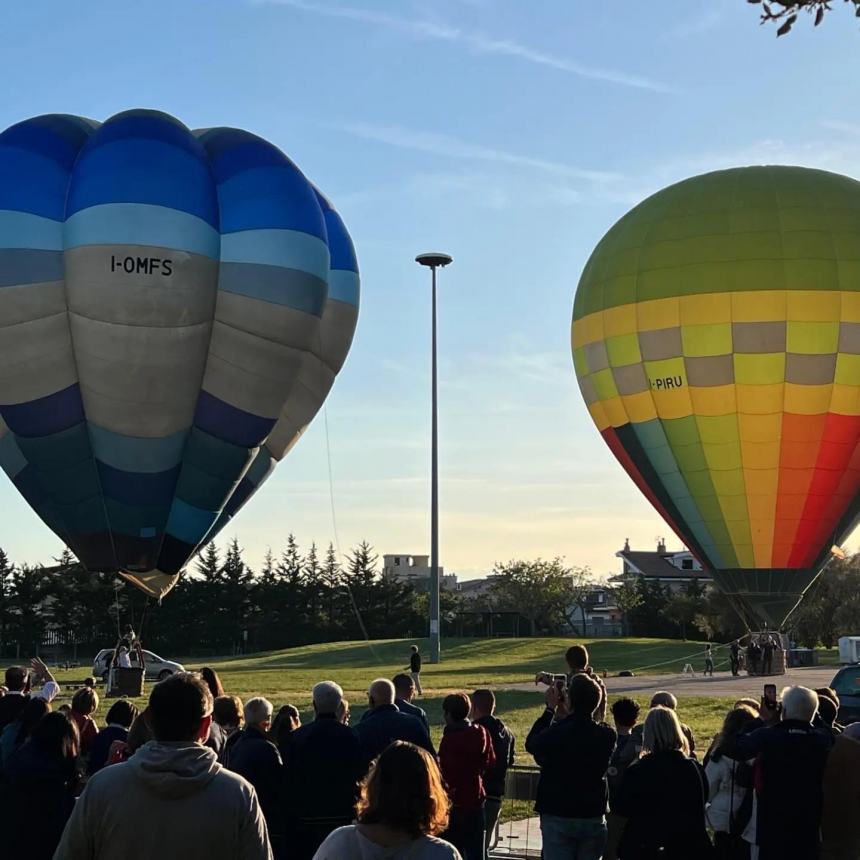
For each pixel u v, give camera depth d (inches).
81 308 684.7
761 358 1071.0
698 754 588.4
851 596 2480.3
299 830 281.7
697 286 1086.4
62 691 1119.0
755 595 1122.7
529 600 3378.4
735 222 1101.1
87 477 723.4
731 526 1112.8
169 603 3014.3
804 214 1095.6
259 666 1733.5
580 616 4084.6
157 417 709.9
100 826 156.5
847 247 1081.4
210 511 746.2
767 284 1069.8
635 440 1141.1
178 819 155.9
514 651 1915.6
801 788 268.1
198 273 693.9
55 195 693.9
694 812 249.3
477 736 316.2
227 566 3120.1
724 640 2822.3
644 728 256.8
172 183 694.5
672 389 1100.5
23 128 721.6
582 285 1194.6
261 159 738.8
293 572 3230.8
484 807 337.7
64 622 2947.8
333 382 811.4
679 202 1143.6
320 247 736.3
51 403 701.9
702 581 4015.8
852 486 1099.3
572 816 284.2
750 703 327.0
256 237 711.1
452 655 1884.8
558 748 287.0
